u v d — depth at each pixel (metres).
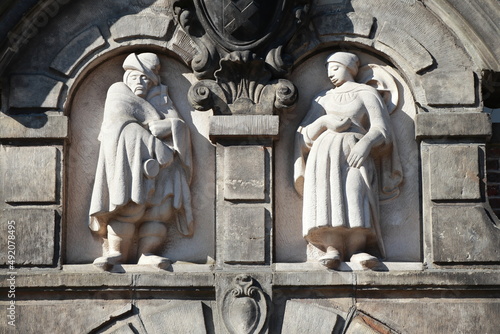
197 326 10.61
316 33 11.27
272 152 11.01
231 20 11.02
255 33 11.05
